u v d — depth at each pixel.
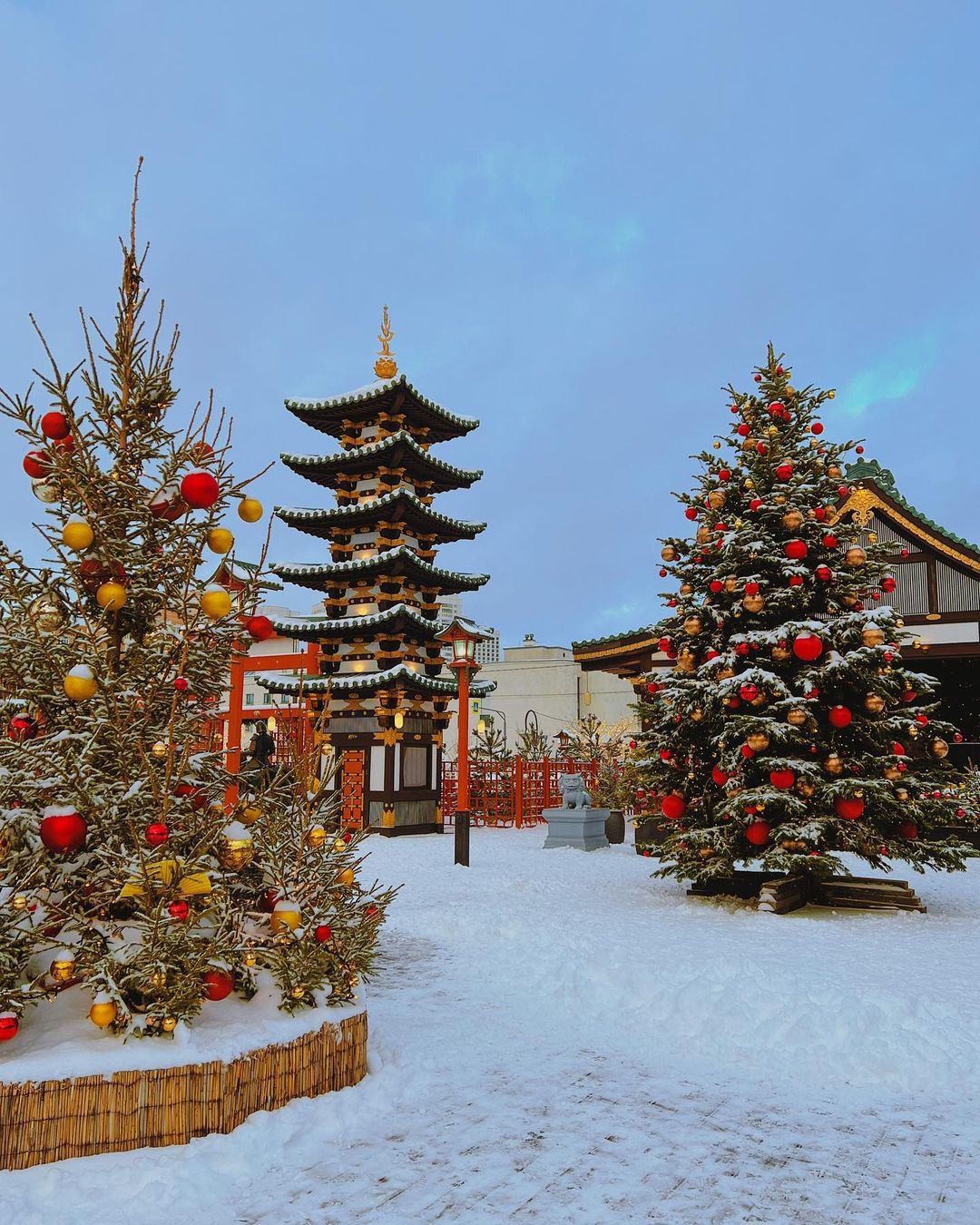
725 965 7.08
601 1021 6.21
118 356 5.06
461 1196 3.70
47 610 4.75
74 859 4.61
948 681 24.12
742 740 11.00
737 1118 4.57
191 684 4.97
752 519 11.97
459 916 9.86
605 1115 4.59
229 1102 4.18
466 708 16.28
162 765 4.76
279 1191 3.72
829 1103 4.78
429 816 24.00
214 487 4.87
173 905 4.33
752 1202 3.67
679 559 12.30
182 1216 3.48
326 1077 4.70
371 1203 3.63
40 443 4.82
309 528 26.02
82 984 4.38
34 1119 3.78
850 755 10.98
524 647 52.50
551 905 11.20
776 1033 5.70
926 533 18.75
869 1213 3.59
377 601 24.64
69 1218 3.41
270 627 5.38
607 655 20.58
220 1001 4.81
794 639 10.80
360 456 24.89
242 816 5.24
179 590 5.01
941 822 10.89
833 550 11.65
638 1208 3.61
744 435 12.55
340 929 5.14
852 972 7.36
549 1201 3.66
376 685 22.89
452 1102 4.74
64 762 4.43
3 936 4.16
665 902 11.41
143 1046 4.07
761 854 10.70
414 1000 6.80
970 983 7.00
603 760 27.86
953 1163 4.06
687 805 12.01
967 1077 5.09
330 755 5.67
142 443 5.01
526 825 26.00
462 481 26.92
